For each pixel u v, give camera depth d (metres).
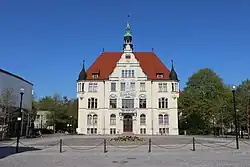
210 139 53.25
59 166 18.86
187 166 18.61
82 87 80.44
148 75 81.56
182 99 85.31
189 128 84.06
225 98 74.81
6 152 29.27
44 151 30.56
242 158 23.08
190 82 85.12
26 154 27.23
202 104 78.44
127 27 82.56
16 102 66.62
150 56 86.88
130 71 80.69
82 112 79.44
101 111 79.31
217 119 72.06
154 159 22.70
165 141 47.59
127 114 78.94
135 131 78.12
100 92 80.25
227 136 66.75
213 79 82.44
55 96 125.31
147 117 78.62
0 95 58.38
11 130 63.97
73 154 27.31
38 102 111.69
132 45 82.88
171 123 78.62
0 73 59.78
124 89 79.88
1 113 56.81
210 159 22.44
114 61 85.81
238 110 59.97
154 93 79.94
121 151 30.53
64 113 104.75
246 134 72.75
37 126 105.81
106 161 21.59
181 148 33.97
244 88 60.72
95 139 53.28
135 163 20.33
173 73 80.75
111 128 78.50
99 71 82.94
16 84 67.88
